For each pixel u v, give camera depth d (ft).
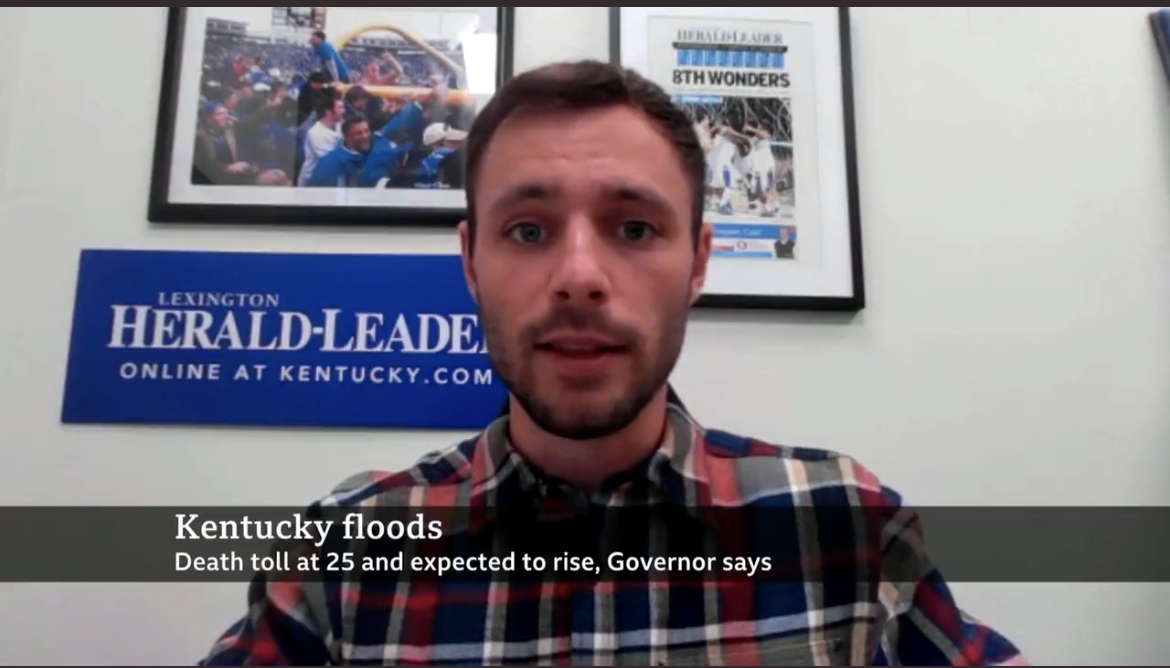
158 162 2.72
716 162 2.77
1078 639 2.59
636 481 1.86
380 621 1.78
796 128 2.82
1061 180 2.91
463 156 2.71
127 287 2.67
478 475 1.97
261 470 2.59
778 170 2.78
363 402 2.62
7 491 2.53
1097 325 2.80
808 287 2.71
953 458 2.67
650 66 2.82
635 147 1.65
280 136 2.76
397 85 2.80
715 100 2.81
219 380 2.62
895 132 2.90
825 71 2.87
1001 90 2.96
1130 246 2.87
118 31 2.85
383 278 2.70
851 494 1.94
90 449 2.57
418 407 2.62
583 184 1.62
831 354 2.71
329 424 2.61
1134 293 2.84
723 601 1.77
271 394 2.61
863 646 1.74
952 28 3.00
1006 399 2.72
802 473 1.99
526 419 1.83
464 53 2.83
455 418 2.61
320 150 2.75
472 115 2.79
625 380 1.62
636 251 1.65
